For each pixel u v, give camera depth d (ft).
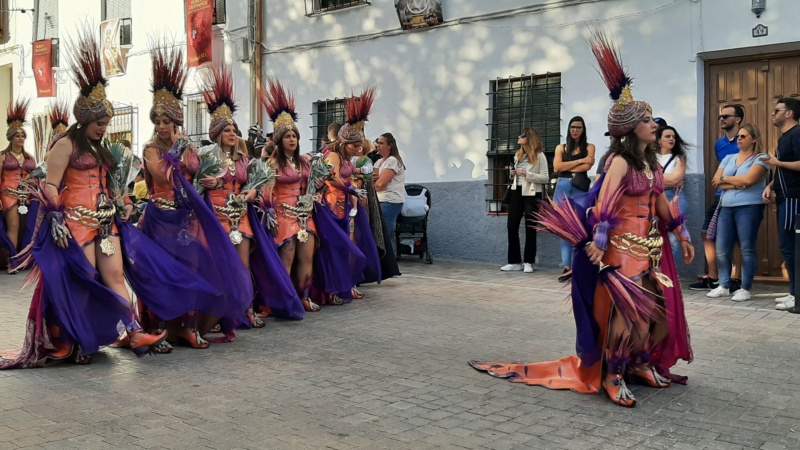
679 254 30.81
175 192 19.86
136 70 54.29
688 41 30.55
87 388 16.31
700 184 30.58
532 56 35.32
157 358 19.15
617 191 15.01
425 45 39.11
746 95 30.19
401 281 31.99
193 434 13.33
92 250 18.29
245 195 22.20
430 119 39.14
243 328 22.81
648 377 16.28
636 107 15.01
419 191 38.11
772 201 26.32
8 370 17.84
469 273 34.09
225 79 22.82
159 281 19.11
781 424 13.88
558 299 27.27
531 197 33.55
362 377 17.24
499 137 36.96
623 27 32.30
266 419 14.21
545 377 16.84
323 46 43.55
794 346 19.83
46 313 17.95
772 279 29.35
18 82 65.67
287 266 24.75
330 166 25.17
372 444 12.91
